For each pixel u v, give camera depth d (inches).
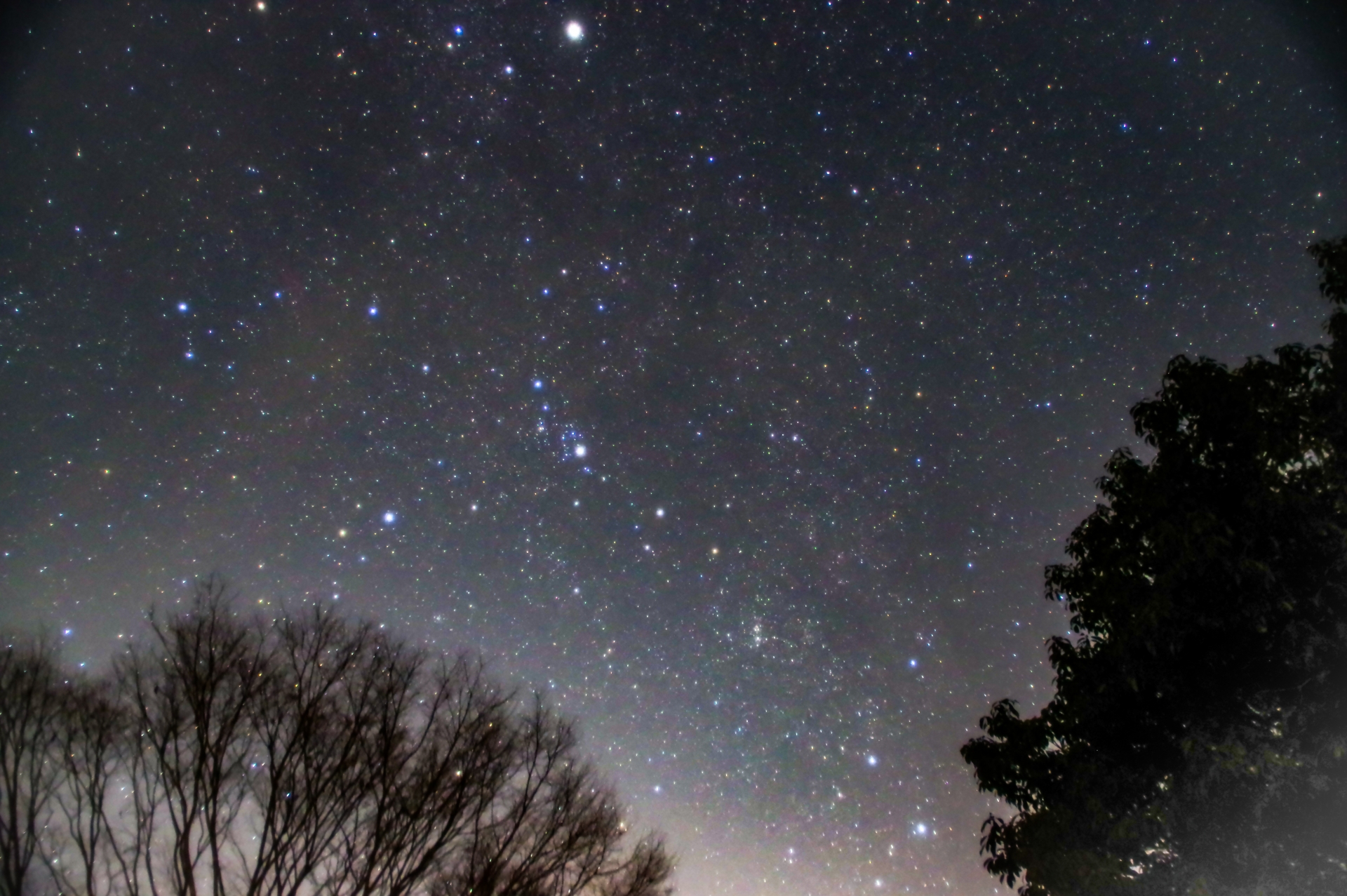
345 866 232.5
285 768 237.9
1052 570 272.7
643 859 279.3
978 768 276.1
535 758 272.1
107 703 228.2
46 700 218.5
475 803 254.8
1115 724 254.7
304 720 242.7
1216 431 237.8
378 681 258.5
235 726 237.1
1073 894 233.9
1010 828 263.7
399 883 233.9
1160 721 248.7
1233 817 220.5
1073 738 260.8
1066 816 244.8
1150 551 245.1
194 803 222.7
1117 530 256.8
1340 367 221.6
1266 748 215.0
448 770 253.3
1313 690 221.0
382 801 241.8
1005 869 262.1
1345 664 215.9
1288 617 223.8
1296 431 222.5
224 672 241.0
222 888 215.6
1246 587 227.6
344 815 238.2
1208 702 236.7
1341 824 210.1
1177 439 244.4
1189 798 224.4
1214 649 237.9
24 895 202.2
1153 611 233.5
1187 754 224.5
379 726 251.3
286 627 258.8
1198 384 241.0
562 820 263.4
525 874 249.9
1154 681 242.4
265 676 247.0
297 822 233.8
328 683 254.4
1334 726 214.7
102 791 218.8
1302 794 213.2
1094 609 255.6
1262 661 231.8
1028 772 267.0
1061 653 266.8
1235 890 216.5
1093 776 245.6
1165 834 225.9
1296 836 215.0
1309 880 211.0
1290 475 227.6
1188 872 221.0
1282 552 224.7
